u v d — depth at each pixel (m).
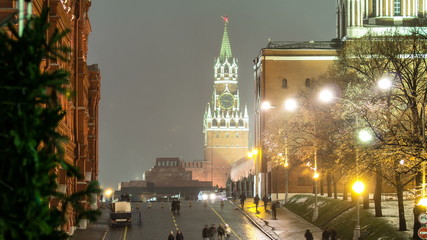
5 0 35.22
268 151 101.62
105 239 69.50
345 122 74.81
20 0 15.94
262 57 120.00
